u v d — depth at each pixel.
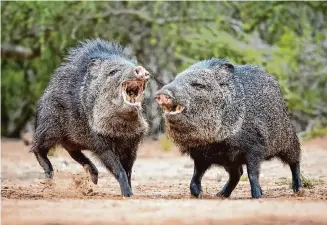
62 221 22.61
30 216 23.53
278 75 57.00
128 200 27.66
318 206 25.08
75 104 33.38
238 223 22.11
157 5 60.03
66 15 61.97
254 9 62.34
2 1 62.47
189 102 29.77
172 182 38.41
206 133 30.19
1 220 22.94
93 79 32.53
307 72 63.91
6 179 39.84
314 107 63.91
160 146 56.53
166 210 24.30
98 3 61.91
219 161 30.91
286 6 62.03
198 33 60.69
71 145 34.97
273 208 24.61
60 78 34.47
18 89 76.19
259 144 30.73
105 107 31.77
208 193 33.31
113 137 32.03
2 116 78.88
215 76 30.45
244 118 30.58
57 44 65.12
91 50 34.44
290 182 36.06
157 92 29.19
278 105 31.88
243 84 31.02
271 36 66.50
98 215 23.48
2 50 67.75
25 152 59.47
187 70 30.52
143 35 64.88
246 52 56.66
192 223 22.03
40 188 34.16
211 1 61.81
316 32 67.81
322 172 40.00
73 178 33.47
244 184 36.66
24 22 63.34
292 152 32.91
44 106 34.94
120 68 31.67
